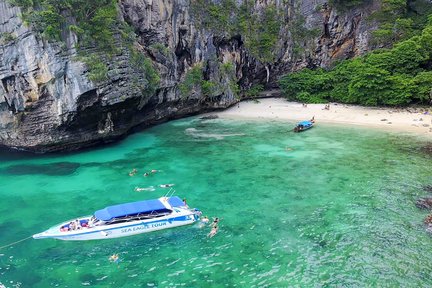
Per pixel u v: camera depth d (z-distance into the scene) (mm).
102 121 36969
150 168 32688
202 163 33938
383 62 53906
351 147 37750
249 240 21141
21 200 26422
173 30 48000
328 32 65812
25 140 35750
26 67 32438
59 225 22281
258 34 62719
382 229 21906
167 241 21266
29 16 31188
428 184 28203
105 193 27516
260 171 31719
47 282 17750
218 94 54250
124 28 38250
